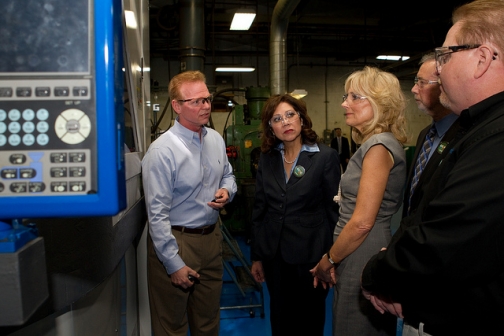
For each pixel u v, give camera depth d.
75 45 0.49
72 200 0.48
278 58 5.55
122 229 1.12
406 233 0.81
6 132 0.48
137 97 1.71
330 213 1.61
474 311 0.73
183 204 1.57
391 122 1.27
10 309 0.46
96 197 0.49
